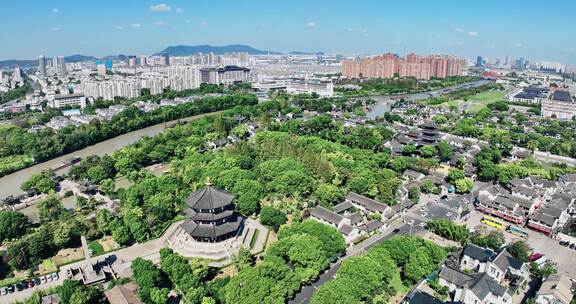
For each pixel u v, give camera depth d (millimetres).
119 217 184000
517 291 142375
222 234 160250
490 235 172375
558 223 192750
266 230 182375
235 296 124062
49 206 194500
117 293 129875
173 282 141375
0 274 148750
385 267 140500
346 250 169000
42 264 155250
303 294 138375
